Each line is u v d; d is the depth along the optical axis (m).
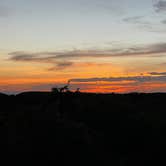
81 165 25.03
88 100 41.72
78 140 27.78
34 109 35.47
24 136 27.88
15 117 32.56
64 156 25.56
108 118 35.75
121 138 30.92
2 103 42.28
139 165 26.83
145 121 35.12
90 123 34.41
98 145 28.61
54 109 35.53
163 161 27.17
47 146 26.47
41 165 24.56
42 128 29.28
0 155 25.16
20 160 24.80
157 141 30.19
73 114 36.06
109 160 26.59
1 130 29.05
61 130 29.02
